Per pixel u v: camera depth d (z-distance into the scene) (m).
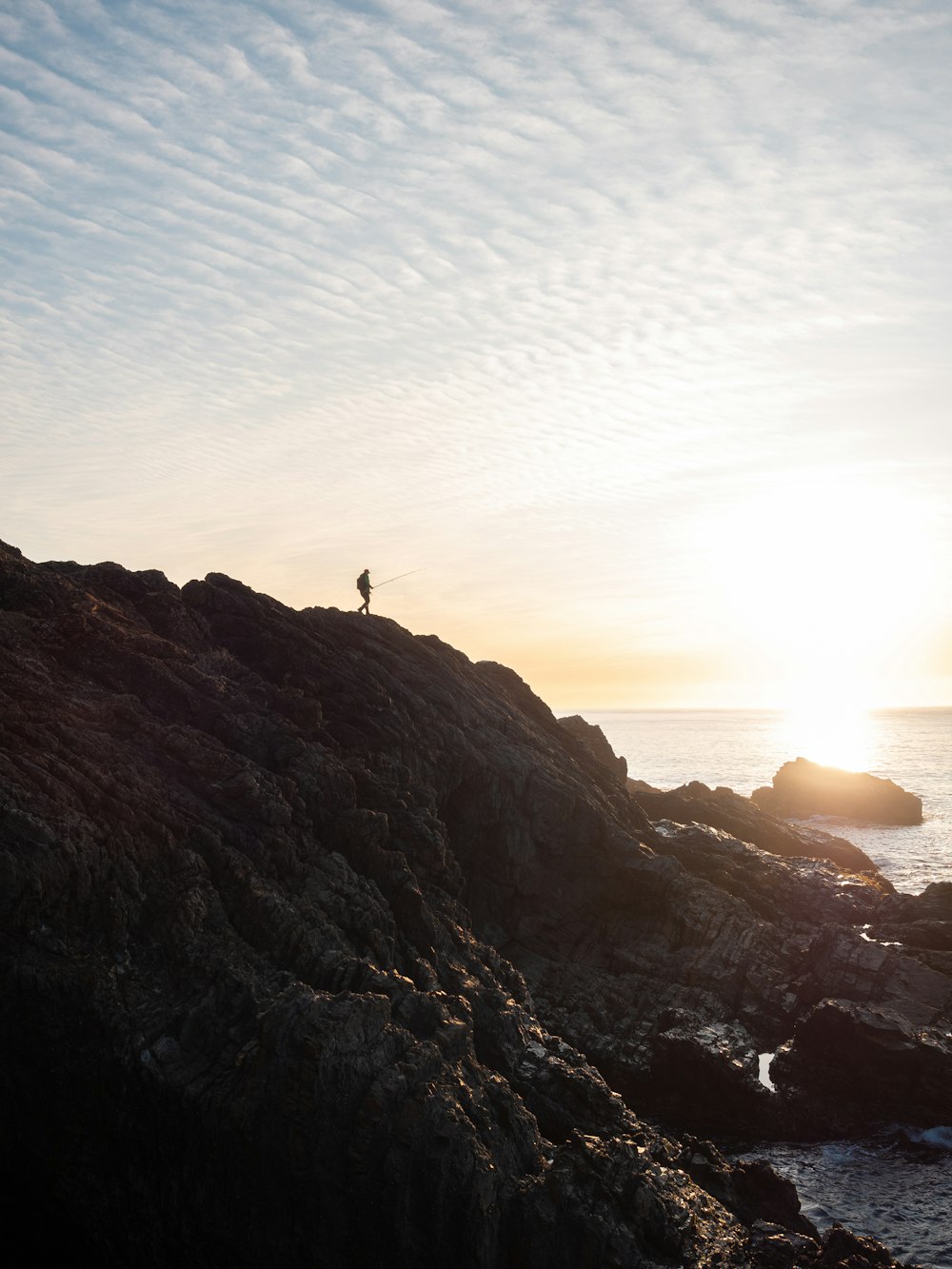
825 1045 33.97
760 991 37.84
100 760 28.77
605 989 37.94
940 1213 27.56
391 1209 22.00
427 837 35.41
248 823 29.64
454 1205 22.02
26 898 24.03
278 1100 22.31
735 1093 32.94
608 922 41.25
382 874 32.09
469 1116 23.28
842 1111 32.97
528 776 41.94
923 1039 33.50
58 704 30.23
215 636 41.00
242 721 33.69
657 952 39.62
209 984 24.75
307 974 26.09
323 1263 22.08
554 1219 22.25
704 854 47.53
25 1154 23.00
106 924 25.27
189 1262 22.47
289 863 29.56
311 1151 22.09
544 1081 26.97
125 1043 23.22
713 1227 23.38
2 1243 23.03
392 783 36.66
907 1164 30.42
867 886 48.62
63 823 25.52
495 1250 22.16
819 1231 26.31
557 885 41.56
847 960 38.06
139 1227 22.75
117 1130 22.97
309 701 37.31
